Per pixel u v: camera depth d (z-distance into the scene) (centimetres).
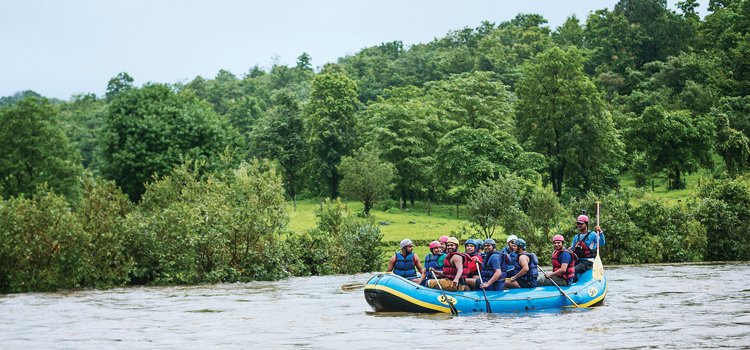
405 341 1408
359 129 11638
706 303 2006
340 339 1459
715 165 11044
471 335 1458
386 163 9038
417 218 8525
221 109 19762
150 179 6288
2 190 6556
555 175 9200
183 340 1495
